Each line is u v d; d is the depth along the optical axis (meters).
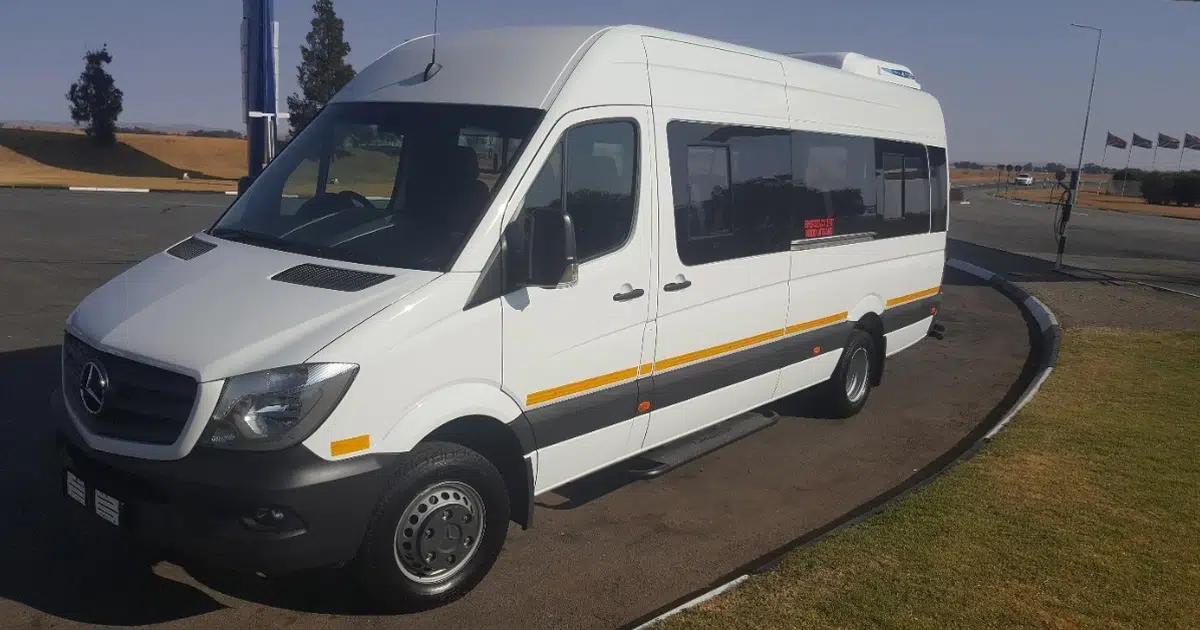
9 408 6.84
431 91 4.92
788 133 6.43
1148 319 12.45
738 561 4.99
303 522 3.65
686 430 5.76
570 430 4.77
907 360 10.42
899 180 8.09
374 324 3.81
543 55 4.86
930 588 4.39
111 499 3.78
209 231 4.94
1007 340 11.71
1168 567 4.73
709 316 5.68
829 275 7.04
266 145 16.53
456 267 4.11
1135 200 62.19
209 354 3.67
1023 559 4.75
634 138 5.03
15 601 4.17
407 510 4.00
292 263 4.27
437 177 4.51
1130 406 7.79
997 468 6.12
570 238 4.10
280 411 3.60
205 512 3.59
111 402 3.82
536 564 4.83
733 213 5.85
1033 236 27.83
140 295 4.23
